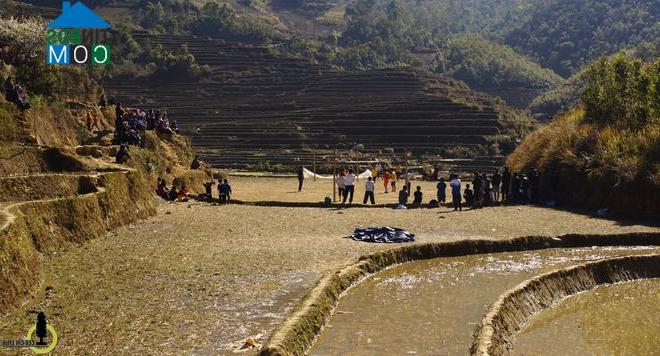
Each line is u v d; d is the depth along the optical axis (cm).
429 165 8300
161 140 4988
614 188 3528
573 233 2844
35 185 2648
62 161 3253
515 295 1861
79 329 1468
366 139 10281
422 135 10250
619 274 2302
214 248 2481
